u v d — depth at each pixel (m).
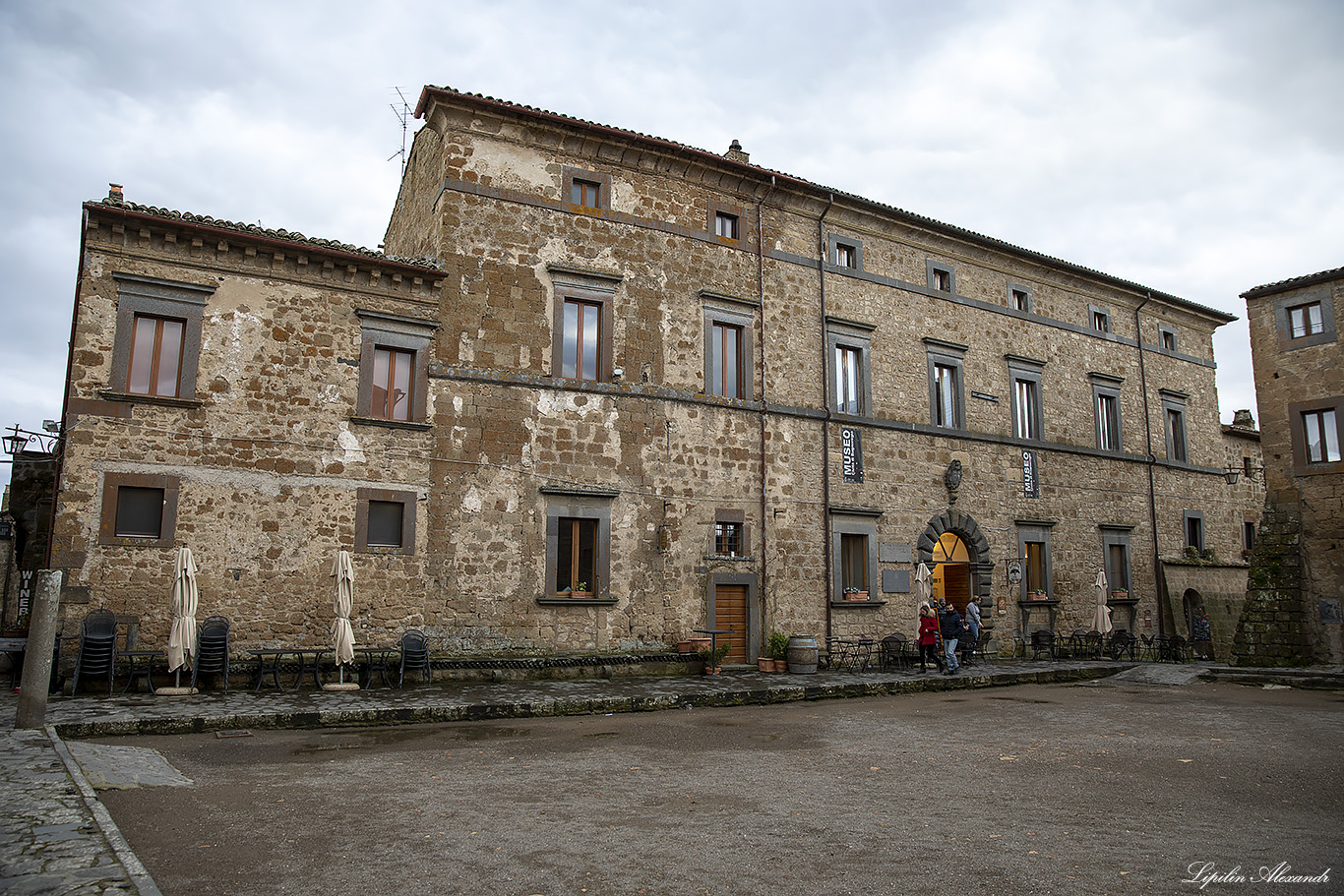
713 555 20.05
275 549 15.66
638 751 10.63
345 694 14.51
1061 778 9.15
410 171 21.59
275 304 16.28
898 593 22.62
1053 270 27.66
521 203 18.86
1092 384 28.14
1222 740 11.73
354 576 16.17
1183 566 29.02
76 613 14.09
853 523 22.16
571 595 18.31
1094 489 27.39
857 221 23.66
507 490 17.86
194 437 15.30
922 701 16.39
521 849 6.32
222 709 12.57
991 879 5.72
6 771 7.95
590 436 18.91
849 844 6.52
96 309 14.85
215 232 15.49
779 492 21.16
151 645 14.49
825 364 22.34
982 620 23.94
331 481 16.28
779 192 22.23
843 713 14.55
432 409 17.39
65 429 15.16
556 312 18.91
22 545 20.89
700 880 5.66
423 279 17.53
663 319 20.25
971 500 24.48
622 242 19.94
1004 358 26.06
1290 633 21.11
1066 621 25.83
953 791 8.47
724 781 8.84
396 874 5.73
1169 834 6.92
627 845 6.44
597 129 19.42
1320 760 10.24
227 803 7.68
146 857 6.07
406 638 16.06
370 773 9.11
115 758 9.21
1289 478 22.08
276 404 16.03
